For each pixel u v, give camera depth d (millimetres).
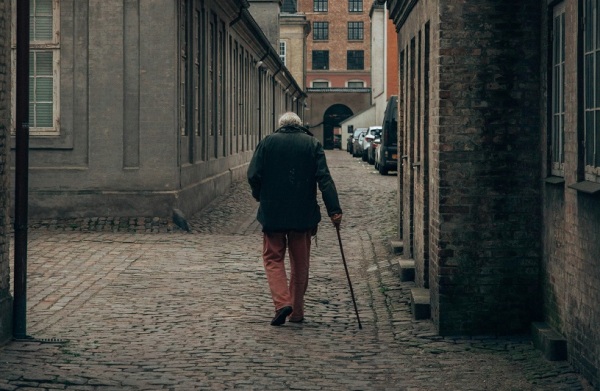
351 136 81938
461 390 7934
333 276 14336
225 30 31406
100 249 16734
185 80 23438
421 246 12258
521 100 10086
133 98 20625
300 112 88250
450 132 10117
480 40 10055
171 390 7773
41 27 20641
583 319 8242
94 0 20562
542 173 9953
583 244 8211
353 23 133250
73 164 20656
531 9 10031
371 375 8453
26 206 9648
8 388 7613
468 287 10172
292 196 10781
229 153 33000
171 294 12469
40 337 9750
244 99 38688
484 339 10023
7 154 9523
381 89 89375
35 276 13766
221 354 9156
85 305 11648
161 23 20562
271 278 10758
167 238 18641
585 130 8297
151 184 20656
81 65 20625
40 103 20656
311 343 9758
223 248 17266
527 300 10172
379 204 26766
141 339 9758
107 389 7758
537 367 8727
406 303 12094
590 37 8133
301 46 94000
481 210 10125
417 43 13250
